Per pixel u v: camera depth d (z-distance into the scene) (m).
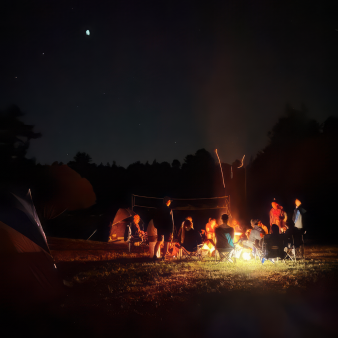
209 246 10.71
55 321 4.46
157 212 10.36
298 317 4.37
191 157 44.06
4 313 4.68
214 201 25.61
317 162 32.28
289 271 7.24
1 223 5.59
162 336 3.91
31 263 5.79
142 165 44.59
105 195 41.69
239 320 4.33
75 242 16.12
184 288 5.96
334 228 23.84
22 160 19.72
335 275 6.64
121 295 5.67
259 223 9.41
